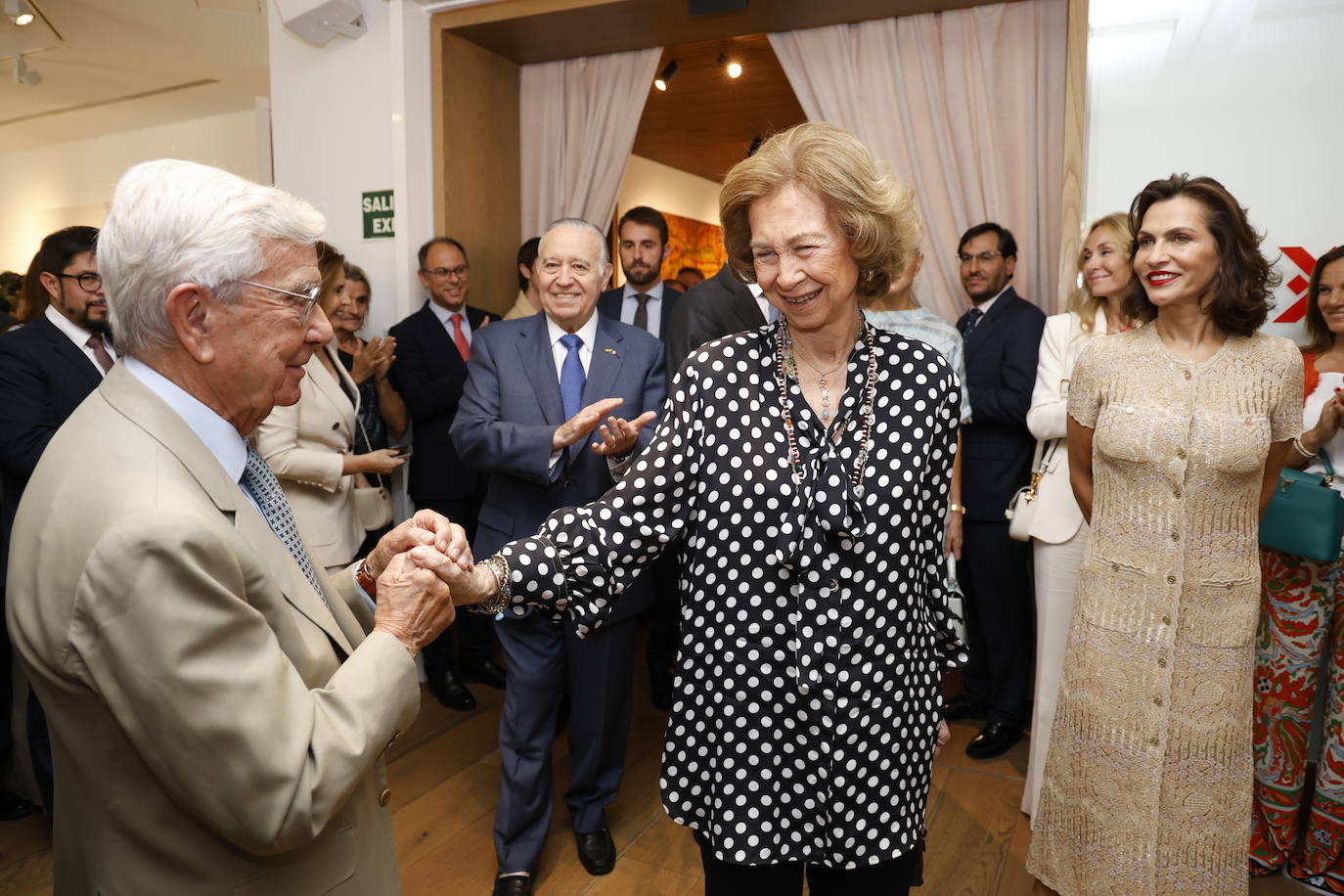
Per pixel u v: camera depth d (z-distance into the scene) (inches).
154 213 33.9
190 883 34.0
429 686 140.1
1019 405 113.3
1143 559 69.7
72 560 31.3
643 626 181.5
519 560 45.9
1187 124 112.0
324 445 101.0
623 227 143.8
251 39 193.5
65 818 36.2
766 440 45.6
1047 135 132.2
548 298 88.6
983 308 125.3
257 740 31.3
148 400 34.7
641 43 154.1
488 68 158.9
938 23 137.3
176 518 30.9
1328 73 106.1
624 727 90.4
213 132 259.9
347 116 149.7
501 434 83.5
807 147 43.4
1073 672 74.1
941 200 139.4
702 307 92.9
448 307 141.3
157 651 30.1
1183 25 111.2
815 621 45.1
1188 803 68.7
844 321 46.6
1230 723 68.2
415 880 86.7
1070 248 117.0
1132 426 70.0
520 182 170.2
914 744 48.0
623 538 47.3
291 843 32.8
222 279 34.5
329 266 110.4
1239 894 69.2
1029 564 132.7
